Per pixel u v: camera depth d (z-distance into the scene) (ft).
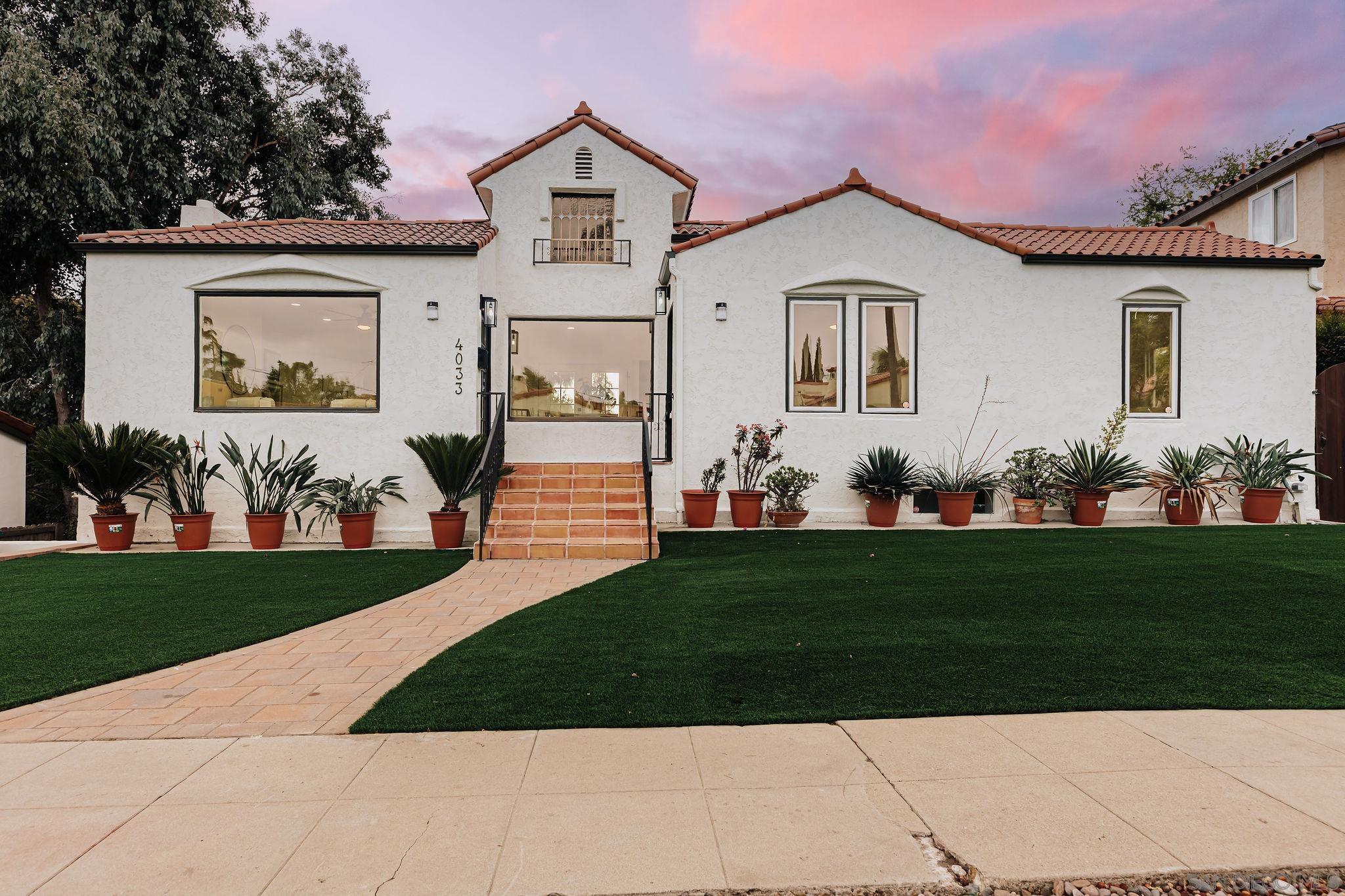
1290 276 38.58
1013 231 44.78
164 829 9.04
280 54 69.26
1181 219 64.49
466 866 8.21
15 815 9.40
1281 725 12.21
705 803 9.68
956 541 31.09
